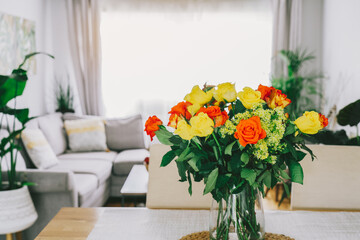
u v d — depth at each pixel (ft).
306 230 4.17
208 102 3.36
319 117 3.35
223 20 17.57
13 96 9.08
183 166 3.38
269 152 3.18
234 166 3.09
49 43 17.12
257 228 3.37
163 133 3.40
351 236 4.03
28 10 14.92
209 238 3.72
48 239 3.91
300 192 5.42
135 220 4.44
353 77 13.62
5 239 9.32
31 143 11.68
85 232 4.10
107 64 17.72
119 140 15.52
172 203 5.41
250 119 2.96
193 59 17.75
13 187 8.94
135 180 9.87
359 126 12.67
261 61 17.69
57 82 17.61
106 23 17.54
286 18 17.01
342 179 5.41
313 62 17.54
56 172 9.32
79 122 15.08
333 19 15.80
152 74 17.80
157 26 17.63
